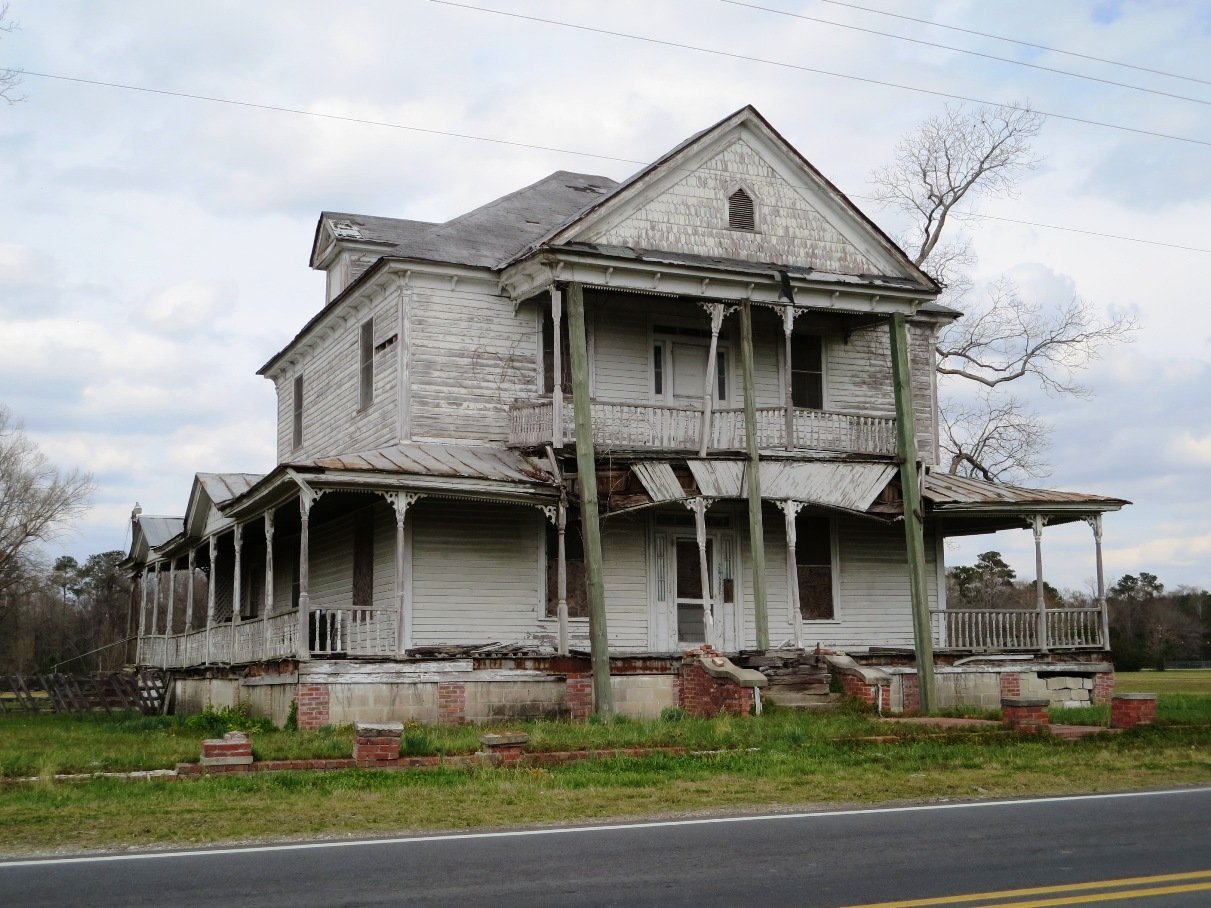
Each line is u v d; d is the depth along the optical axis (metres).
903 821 10.94
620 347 26.86
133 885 8.30
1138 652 89.94
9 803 11.75
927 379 30.22
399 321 25.23
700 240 25.66
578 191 31.27
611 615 26.11
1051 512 27.70
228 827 10.53
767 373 28.36
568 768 14.16
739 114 26.16
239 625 25.44
